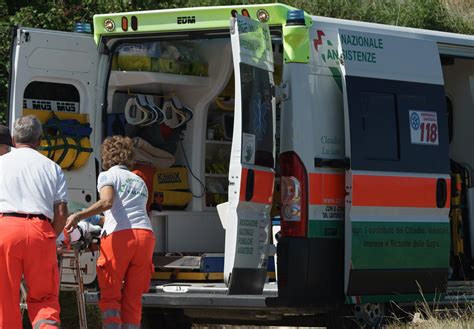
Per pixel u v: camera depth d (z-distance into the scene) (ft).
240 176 29.12
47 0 46.60
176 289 32.53
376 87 32.45
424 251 33.60
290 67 30.66
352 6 65.77
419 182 33.40
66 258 31.04
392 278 32.60
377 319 32.53
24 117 26.86
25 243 25.57
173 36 33.53
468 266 40.32
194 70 37.65
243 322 35.40
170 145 38.42
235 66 29.14
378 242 32.04
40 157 26.53
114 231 29.55
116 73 35.55
